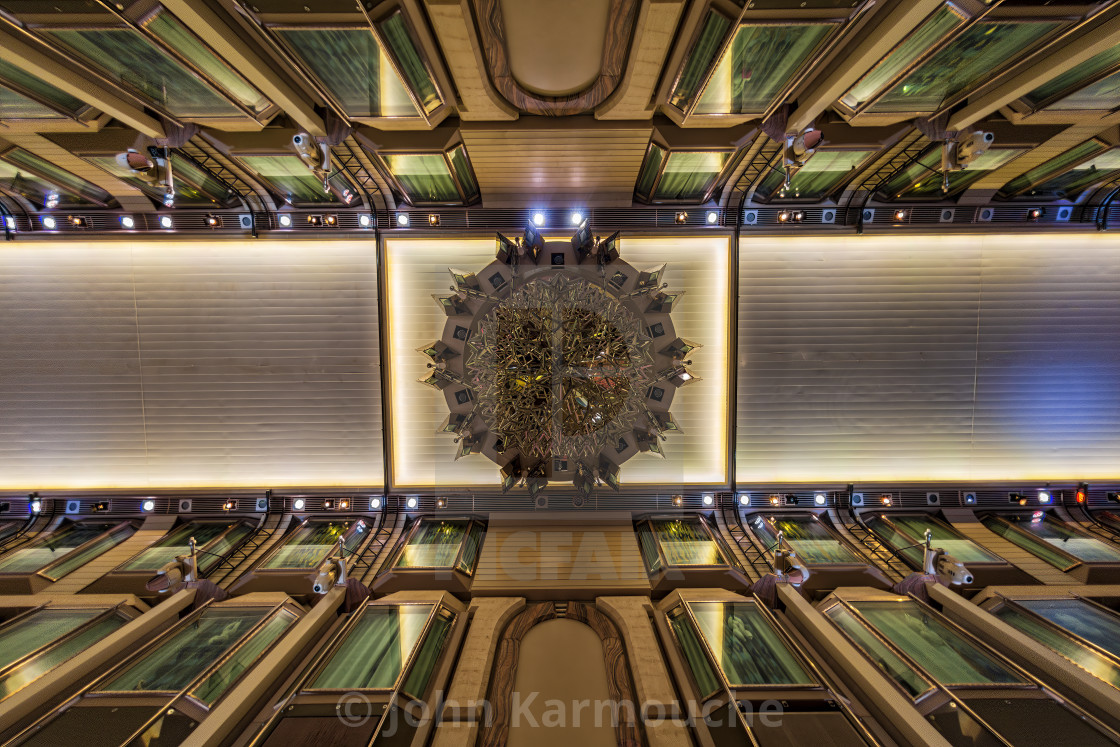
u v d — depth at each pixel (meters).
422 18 3.28
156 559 5.75
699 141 4.85
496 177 5.80
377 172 5.73
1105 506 6.56
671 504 5.64
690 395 6.56
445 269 6.40
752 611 4.73
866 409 6.63
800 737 3.40
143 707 3.63
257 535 6.41
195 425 6.62
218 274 6.44
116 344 6.49
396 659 4.07
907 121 4.55
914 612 4.70
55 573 5.53
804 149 4.43
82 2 2.73
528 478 4.87
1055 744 3.28
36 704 3.64
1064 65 3.47
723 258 6.43
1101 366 6.52
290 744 3.33
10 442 6.60
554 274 4.59
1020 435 6.64
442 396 6.57
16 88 3.63
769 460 6.66
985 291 6.48
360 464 6.69
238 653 4.18
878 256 6.46
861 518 6.49
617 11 3.38
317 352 6.57
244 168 5.30
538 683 4.09
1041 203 6.24
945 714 3.48
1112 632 4.37
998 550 5.86
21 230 6.16
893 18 3.06
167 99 3.80
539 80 4.19
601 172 5.73
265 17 2.98
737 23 3.12
